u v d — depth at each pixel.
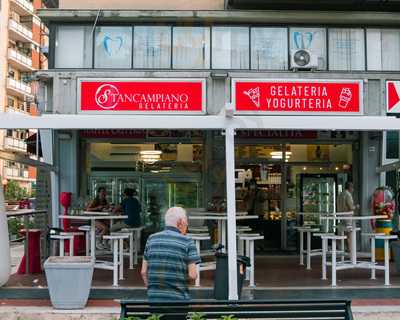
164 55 14.82
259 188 15.82
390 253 13.89
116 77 14.29
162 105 14.26
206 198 15.12
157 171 15.73
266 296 9.08
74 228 12.87
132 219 13.97
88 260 8.41
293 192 15.81
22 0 51.22
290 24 14.93
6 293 9.43
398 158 15.30
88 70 14.30
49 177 13.75
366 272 11.95
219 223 11.30
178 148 15.75
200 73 14.30
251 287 9.91
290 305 5.45
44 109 14.53
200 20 14.76
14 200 40.00
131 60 14.81
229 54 14.85
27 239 11.70
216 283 8.71
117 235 10.77
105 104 14.26
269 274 11.60
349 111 14.47
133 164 15.73
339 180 15.73
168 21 14.80
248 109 14.31
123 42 14.85
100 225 13.72
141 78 14.27
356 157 15.53
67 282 8.16
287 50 14.92
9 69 50.06
